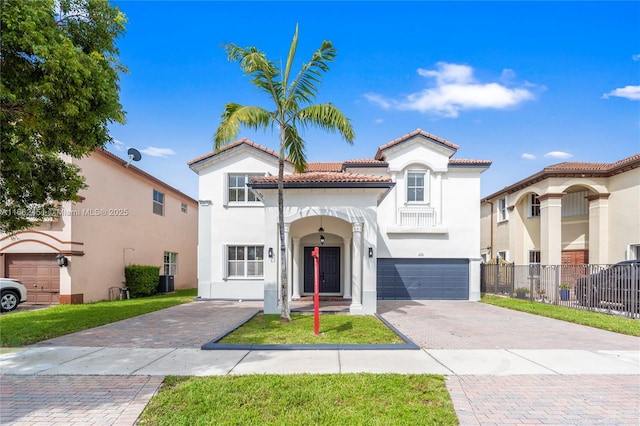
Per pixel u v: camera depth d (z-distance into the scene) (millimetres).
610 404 5188
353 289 12688
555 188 18375
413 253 17484
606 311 12883
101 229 17516
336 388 5559
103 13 7590
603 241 18078
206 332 9711
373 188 12852
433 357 7258
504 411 4969
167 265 24781
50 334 9320
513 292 17609
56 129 7168
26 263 15750
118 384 5902
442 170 17516
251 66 10172
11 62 6254
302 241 17656
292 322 10836
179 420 4719
